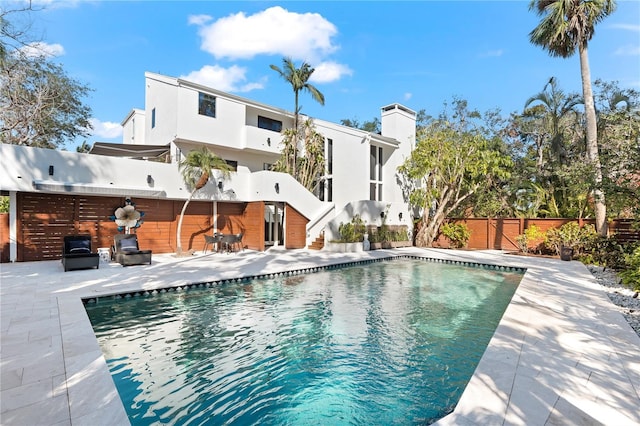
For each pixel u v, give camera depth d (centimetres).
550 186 1942
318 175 2155
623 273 982
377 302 845
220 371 480
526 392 355
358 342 592
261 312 748
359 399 414
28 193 1245
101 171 1319
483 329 661
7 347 467
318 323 685
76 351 457
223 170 1530
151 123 1992
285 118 2203
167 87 1809
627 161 1150
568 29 1452
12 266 1141
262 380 457
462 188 2152
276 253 1628
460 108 2505
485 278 1159
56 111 2200
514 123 2438
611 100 1781
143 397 409
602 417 310
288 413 385
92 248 1382
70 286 848
